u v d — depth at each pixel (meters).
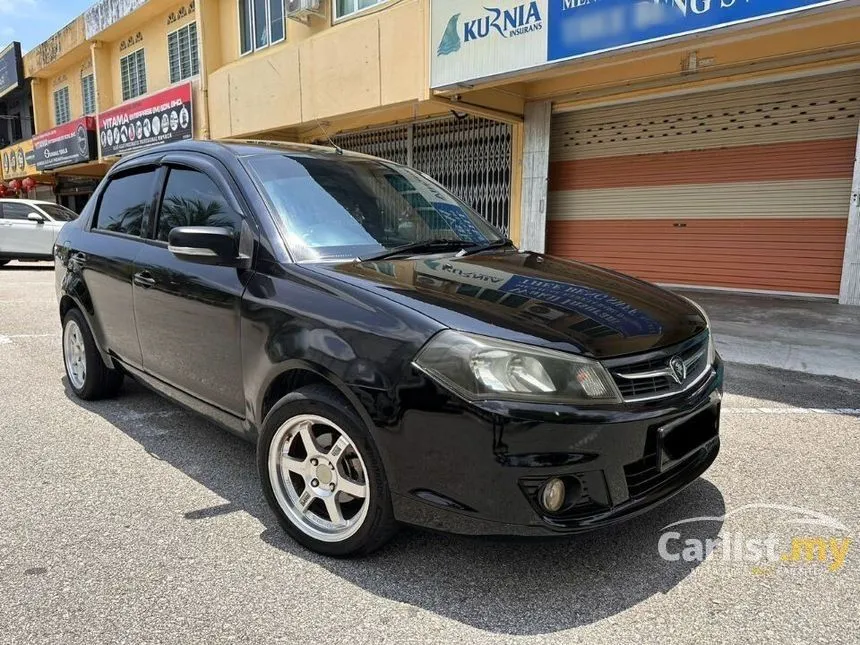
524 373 2.19
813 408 4.52
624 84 8.97
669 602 2.35
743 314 7.29
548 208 10.47
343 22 11.01
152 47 17.23
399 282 2.63
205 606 2.31
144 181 3.98
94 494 3.19
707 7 6.10
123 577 2.48
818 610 2.30
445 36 8.30
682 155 8.97
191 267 3.26
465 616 2.26
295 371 2.70
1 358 6.04
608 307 2.62
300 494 2.77
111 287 3.95
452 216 3.79
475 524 2.23
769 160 8.25
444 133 11.54
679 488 2.54
